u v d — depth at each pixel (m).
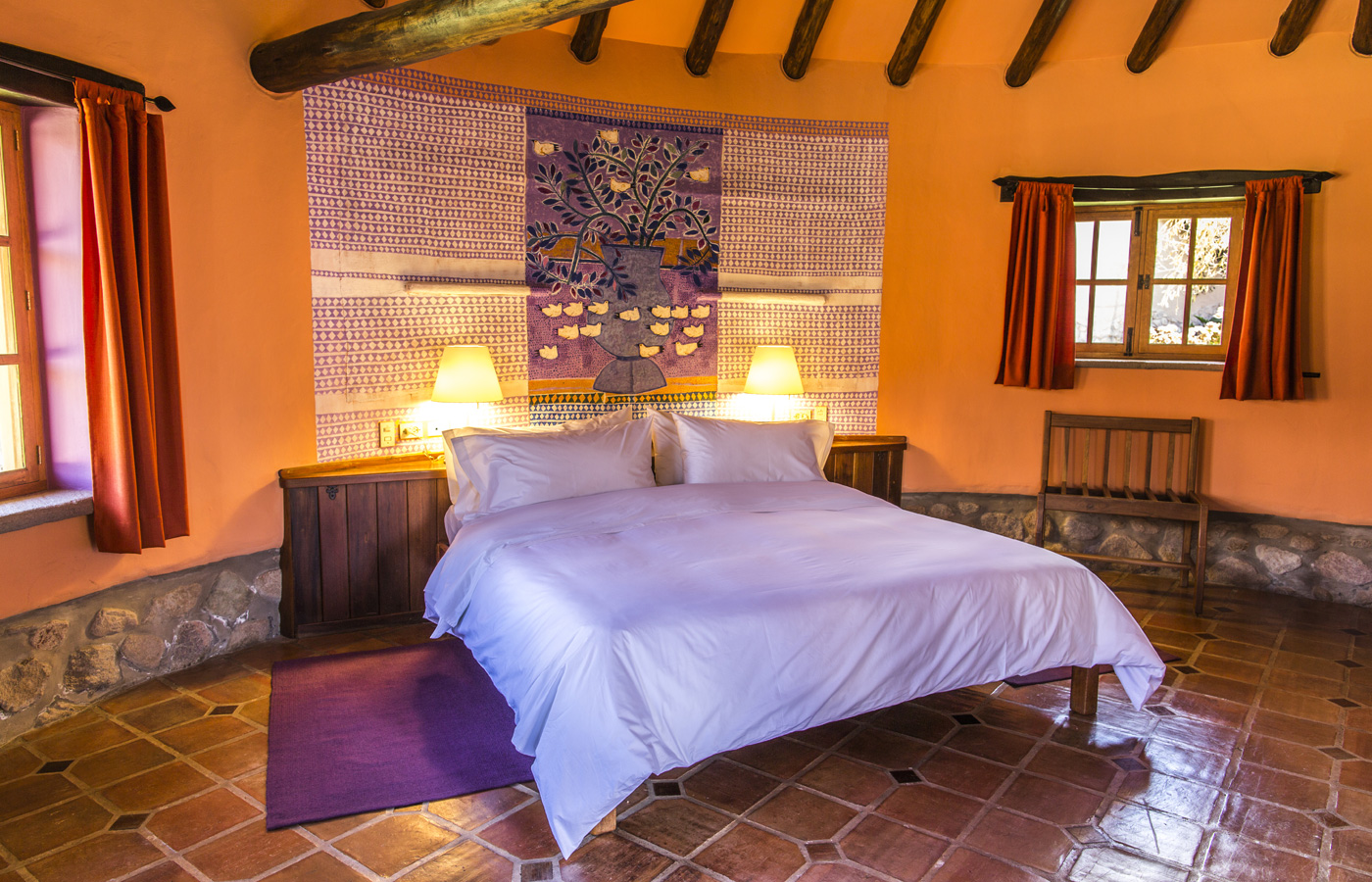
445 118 4.16
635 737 2.29
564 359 4.59
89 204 2.93
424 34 3.03
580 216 4.54
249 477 3.71
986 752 2.94
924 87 4.91
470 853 2.32
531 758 2.83
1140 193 4.73
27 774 2.69
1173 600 4.61
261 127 3.64
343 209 3.94
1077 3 4.59
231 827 2.42
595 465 4.00
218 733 2.97
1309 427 4.59
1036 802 2.62
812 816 2.52
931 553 3.17
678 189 4.72
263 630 3.83
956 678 2.86
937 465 5.15
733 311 4.90
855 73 4.88
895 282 5.03
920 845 2.39
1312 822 2.54
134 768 2.74
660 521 3.60
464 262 4.29
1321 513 4.62
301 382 3.88
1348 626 4.23
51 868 2.23
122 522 3.04
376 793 2.60
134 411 3.07
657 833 2.43
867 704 2.71
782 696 2.56
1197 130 4.64
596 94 4.51
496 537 3.41
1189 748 2.99
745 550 3.19
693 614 2.54
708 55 4.60
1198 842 2.43
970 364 5.06
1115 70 4.73
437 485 4.08
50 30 2.88
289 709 3.15
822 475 4.45
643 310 4.71
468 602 3.25
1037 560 3.13
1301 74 4.45
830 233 4.96
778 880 2.22
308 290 3.87
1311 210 4.46
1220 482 4.78
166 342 3.22
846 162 4.92
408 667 3.54
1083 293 4.99
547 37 4.39
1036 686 3.49
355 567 3.97
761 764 2.83
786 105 4.84
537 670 2.54
